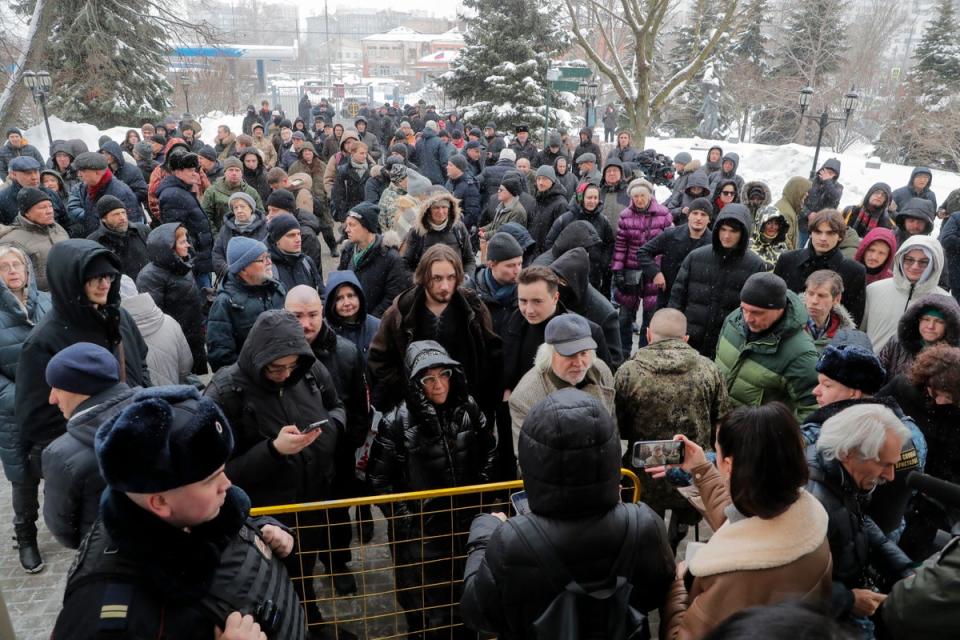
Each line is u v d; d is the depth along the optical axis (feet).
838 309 12.69
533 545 5.25
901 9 119.96
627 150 46.65
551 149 39.58
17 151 36.55
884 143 95.66
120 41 73.26
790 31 111.34
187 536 4.75
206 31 65.62
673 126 121.49
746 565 5.20
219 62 101.81
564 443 5.12
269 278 13.08
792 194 24.09
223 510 5.06
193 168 21.48
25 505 11.73
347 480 11.53
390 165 27.45
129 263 18.16
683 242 19.01
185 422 4.60
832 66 108.99
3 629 4.95
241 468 8.75
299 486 9.23
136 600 4.48
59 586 11.62
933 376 9.10
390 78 280.10
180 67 90.17
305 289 11.05
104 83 72.74
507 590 5.40
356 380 11.64
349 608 10.94
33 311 12.14
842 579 6.48
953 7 98.37
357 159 33.99
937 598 5.38
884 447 6.37
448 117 71.77
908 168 61.98
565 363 9.29
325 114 79.51
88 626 4.36
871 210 24.08
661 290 20.29
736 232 14.88
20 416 10.16
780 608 2.95
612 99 128.47
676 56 117.60
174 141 29.32
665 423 10.19
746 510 5.55
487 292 13.23
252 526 5.71
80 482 7.65
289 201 20.20
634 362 10.59
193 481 4.55
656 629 10.72
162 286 14.69
